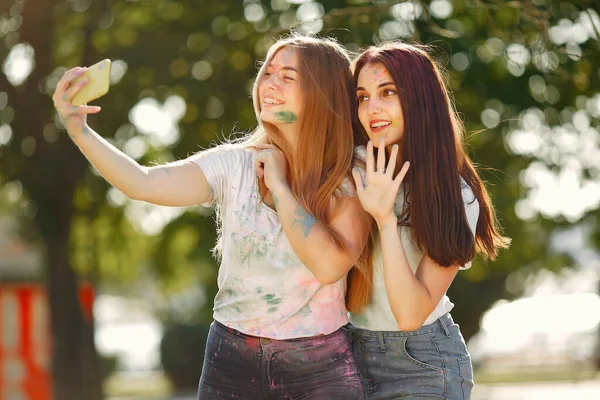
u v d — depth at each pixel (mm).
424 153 3725
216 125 11008
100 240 13195
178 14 11164
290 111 3713
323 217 3646
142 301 40281
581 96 8953
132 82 10992
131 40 11227
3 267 16656
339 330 3768
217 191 3768
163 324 24922
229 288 3734
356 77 3865
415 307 3525
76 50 11531
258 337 3672
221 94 10922
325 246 3533
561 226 11648
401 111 3744
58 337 12188
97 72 3428
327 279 3543
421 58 3818
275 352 3656
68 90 3453
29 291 16516
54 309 12117
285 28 9164
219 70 10961
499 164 10508
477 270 13031
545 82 8742
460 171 3916
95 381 12414
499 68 9055
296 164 3727
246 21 10492
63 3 10781
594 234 11906
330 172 3697
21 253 17000
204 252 13125
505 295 19469
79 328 12258
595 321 27328
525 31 6906
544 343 29828
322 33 8273
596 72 7625
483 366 29781
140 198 3635
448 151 3760
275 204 3617
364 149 3883
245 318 3691
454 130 3859
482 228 3955
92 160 3549
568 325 28734
